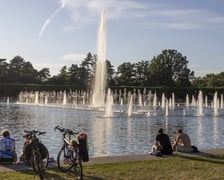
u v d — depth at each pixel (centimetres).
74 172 1470
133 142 2895
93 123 4362
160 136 1911
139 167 1577
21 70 15738
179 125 4309
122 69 15738
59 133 3300
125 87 12838
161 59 16450
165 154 1880
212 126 4241
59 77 15275
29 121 4519
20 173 1433
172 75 16512
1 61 15350
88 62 16088
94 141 2925
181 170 1547
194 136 3359
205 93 12925
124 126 4069
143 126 4106
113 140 2986
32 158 1402
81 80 15750
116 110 6894
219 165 1661
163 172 1506
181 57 16625
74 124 4212
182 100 13138
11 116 5291
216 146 2803
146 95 12231
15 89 12925
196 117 5644
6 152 1606
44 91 12344
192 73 16900
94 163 1636
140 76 15962
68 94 12519
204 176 1456
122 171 1503
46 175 1423
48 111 6606
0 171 1462
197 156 1855
